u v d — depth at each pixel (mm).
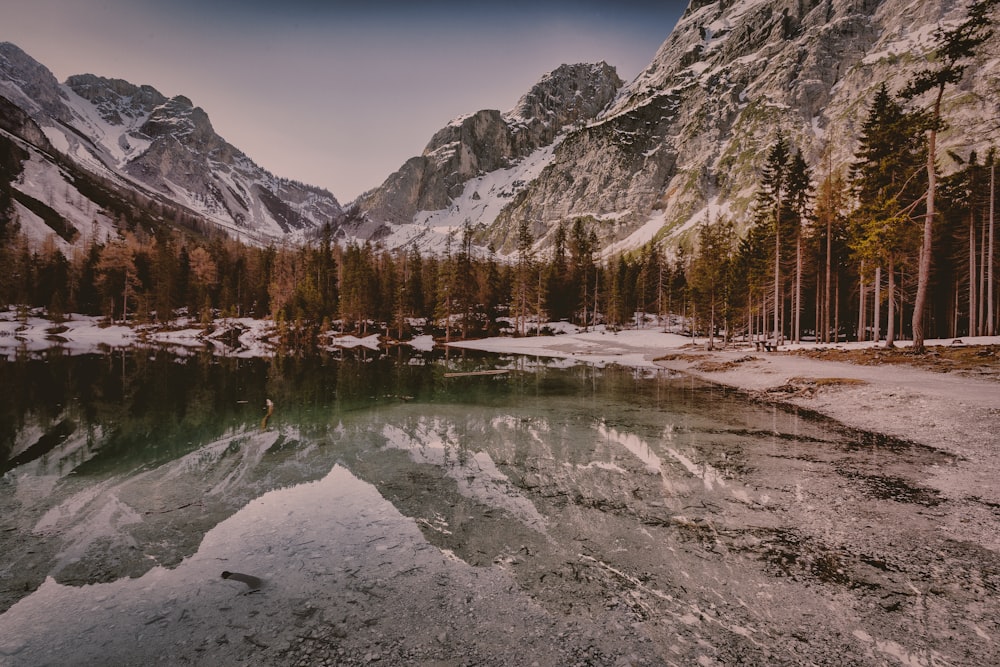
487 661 4062
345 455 10695
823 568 5547
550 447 11289
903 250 27688
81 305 77750
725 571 5516
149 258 83438
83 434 12836
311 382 24281
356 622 4637
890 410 13883
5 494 8266
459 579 5402
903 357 21766
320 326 66250
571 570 5582
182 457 10578
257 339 62031
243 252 99938
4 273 76125
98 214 157500
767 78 192500
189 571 5648
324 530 6746
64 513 7434
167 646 4328
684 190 178875
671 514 7211
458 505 7676
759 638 4328
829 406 15812
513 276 73875
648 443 11578
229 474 9359
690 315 61875
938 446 10758
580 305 74188
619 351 45750
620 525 6832
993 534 6316
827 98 169875
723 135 194750
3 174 143250
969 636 4297
